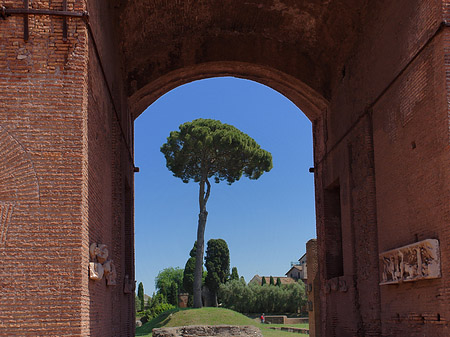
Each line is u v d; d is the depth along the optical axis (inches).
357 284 626.5
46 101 374.9
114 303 538.6
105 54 502.9
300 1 639.1
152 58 703.7
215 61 715.4
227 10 674.8
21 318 345.1
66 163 369.1
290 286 2834.6
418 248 445.4
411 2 471.8
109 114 526.0
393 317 513.7
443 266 413.1
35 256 354.3
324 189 771.4
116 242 580.4
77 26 387.2
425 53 445.1
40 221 359.6
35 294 349.1
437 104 423.8
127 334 676.1
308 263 1091.3
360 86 613.9
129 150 724.0
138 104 758.5
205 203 1943.9
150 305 3097.9
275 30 707.4
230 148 1908.2
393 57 515.5
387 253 522.6
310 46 714.2
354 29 622.8
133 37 646.5
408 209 481.7
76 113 376.2
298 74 727.1
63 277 353.1
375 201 574.6
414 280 456.4
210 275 2450.8
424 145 448.8
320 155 792.3
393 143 518.6
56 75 378.9
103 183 476.7
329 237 762.2
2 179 362.3
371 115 585.6
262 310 2736.2
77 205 364.2
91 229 406.6
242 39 722.2
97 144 444.5
